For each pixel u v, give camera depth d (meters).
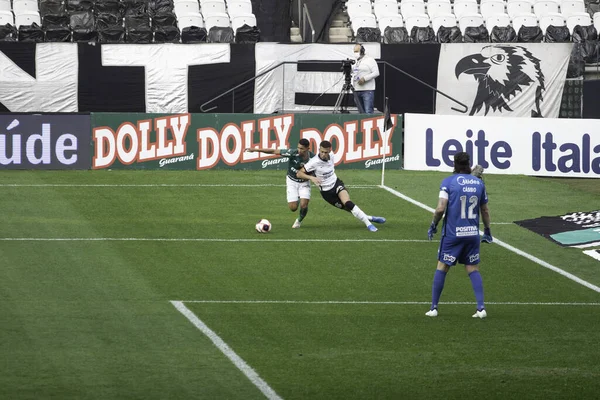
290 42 112.88
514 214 80.19
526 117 106.12
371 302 51.97
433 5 130.75
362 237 69.94
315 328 46.34
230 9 125.38
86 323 46.16
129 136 97.44
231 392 36.38
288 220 76.12
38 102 110.00
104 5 121.38
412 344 43.84
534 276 59.53
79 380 37.41
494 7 131.50
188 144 98.12
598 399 36.31
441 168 100.38
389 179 95.31
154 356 40.94
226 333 45.00
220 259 61.81
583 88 114.69
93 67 110.25
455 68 113.12
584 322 48.72
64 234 68.38
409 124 100.31
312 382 37.84
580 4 133.38
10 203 79.81
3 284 53.81
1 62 108.94
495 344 44.12
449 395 36.59
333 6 121.69
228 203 82.50
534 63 113.38
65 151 96.81
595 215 79.38
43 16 117.62
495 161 99.88
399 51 112.50
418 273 59.28
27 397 35.19
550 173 99.56
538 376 39.19
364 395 36.41
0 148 95.88
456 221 47.84
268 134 98.75
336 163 99.62
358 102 104.38
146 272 57.62
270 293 53.38
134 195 84.88
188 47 111.12
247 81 111.69
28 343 42.53
